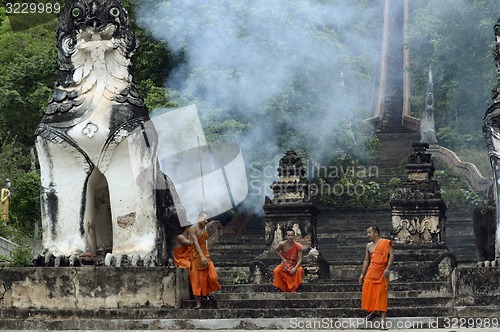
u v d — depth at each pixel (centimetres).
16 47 6569
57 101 3105
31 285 3014
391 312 2948
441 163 6481
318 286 3634
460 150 6856
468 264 4056
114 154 3066
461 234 5081
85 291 2998
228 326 2903
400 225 4469
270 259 4272
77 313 2981
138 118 3088
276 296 3466
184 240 3073
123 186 3066
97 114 3070
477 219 3253
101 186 3184
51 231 3084
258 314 2989
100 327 2911
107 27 3108
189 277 3108
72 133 3055
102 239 3212
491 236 3225
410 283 3497
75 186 3084
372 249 2900
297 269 3631
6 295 3022
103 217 3216
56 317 2984
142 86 5184
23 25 6988
